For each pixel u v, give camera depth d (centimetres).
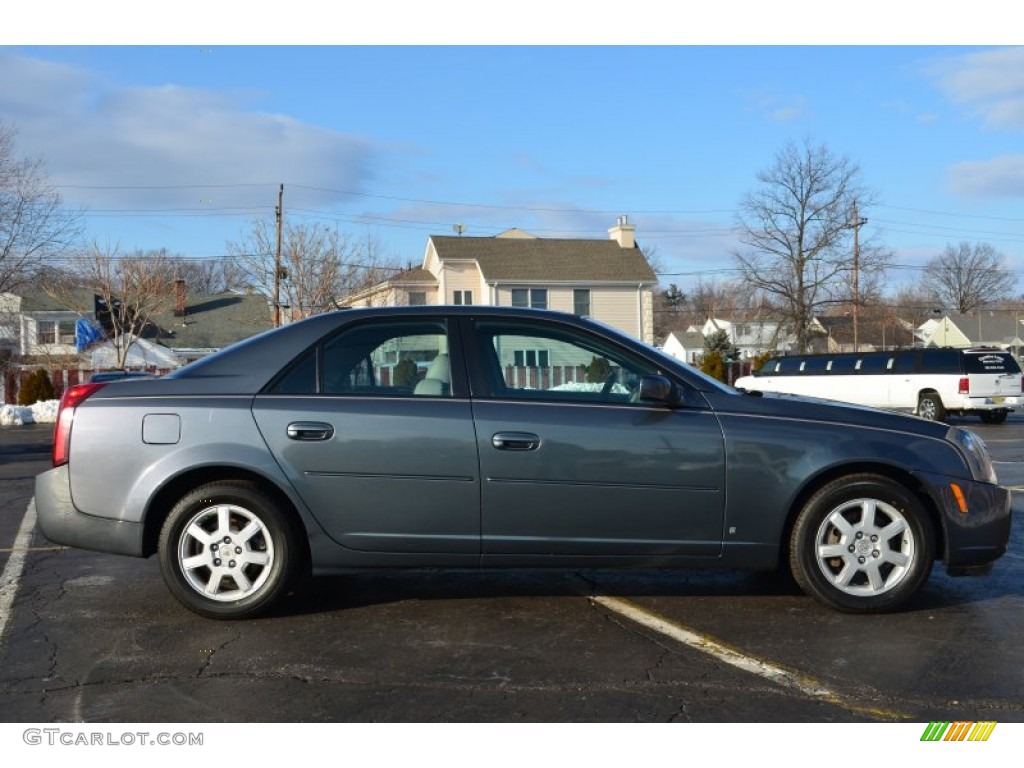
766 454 463
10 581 557
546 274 3928
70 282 3584
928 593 521
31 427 2231
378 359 477
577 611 489
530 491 457
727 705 361
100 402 468
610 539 462
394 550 461
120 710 358
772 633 448
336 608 495
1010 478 1028
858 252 4328
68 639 443
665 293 11106
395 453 457
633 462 459
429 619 475
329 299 3650
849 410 486
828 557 473
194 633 451
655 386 455
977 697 368
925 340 8088
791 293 4344
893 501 468
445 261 3941
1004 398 2025
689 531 464
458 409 462
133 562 611
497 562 464
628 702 363
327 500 457
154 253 3662
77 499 462
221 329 5147
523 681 385
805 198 4306
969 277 8400
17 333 3584
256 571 471
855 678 388
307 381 471
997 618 473
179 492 472
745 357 6900
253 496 460
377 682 385
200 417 460
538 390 474
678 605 499
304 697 369
